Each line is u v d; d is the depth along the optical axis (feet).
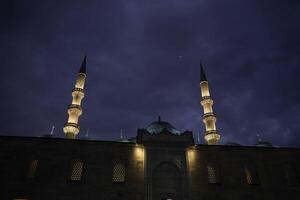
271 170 133.69
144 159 125.80
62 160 122.31
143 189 118.21
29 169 120.06
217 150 134.51
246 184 127.34
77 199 114.21
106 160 124.88
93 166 122.42
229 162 132.26
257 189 127.13
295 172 135.54
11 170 117.19
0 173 115.75
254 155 136.46
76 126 192.75
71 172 121.49
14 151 121.39
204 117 207.72
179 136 133.39
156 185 121.19
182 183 122.01
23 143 123.75
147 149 128.16
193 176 124.57
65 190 115.65
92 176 120.06
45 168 119.55
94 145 127.95
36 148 123.44
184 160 127.95
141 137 131.13
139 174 122.11
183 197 118.83
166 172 124.88
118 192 117.39
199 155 131.23
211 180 127.44
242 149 136.98
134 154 127.75
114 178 122.31
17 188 113.70
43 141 125.39
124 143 129.80
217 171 130.00
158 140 130.72
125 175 121.80
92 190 116.78
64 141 126.72
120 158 126.72
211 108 212.02
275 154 138.72
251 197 124.57
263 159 136.26
